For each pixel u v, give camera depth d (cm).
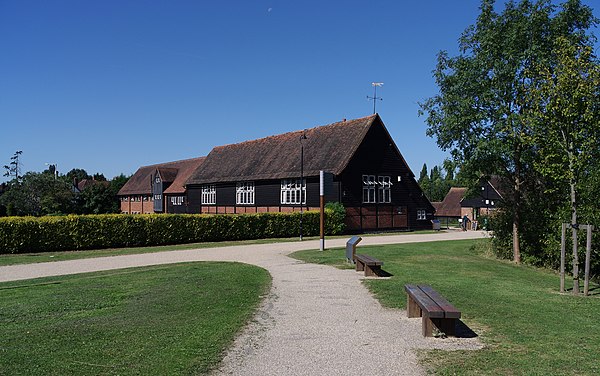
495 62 1723
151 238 2775
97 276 1543
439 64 1891
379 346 700
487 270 1514
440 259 1750
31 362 625
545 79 1309
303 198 3825
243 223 3133
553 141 1184
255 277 1369
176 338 731
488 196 5216
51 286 1338
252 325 821
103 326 820
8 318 927
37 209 5606
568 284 1343
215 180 4888
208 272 1497
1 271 1762
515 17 1750
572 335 749
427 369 600
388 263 1633
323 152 3909
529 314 892
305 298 1060
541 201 1845
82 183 10088
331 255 1925
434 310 700
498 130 1698
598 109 1148
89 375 574
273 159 4356
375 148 3900
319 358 645
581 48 1188
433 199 9194
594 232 1374
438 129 1888
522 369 595
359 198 3775
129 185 7681
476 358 639
